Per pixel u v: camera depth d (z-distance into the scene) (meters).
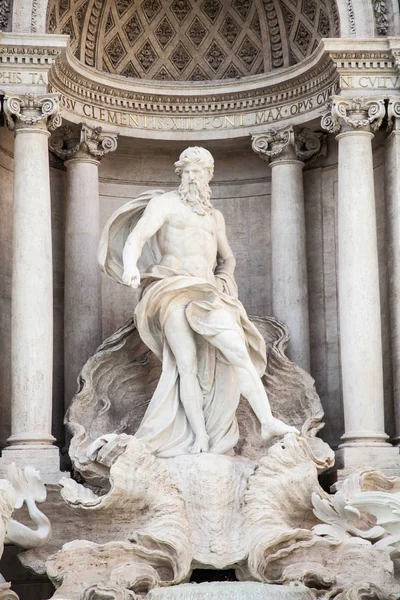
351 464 31.70
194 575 29.59
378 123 33.22
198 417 30.88
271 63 36.12
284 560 28.55
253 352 32.09
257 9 36.12
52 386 34.22
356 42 33.19
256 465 30.25
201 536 28.89
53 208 35.34
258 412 30.56
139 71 36.28
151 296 31.20
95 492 30.77
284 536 28.44
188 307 31.20
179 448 30.67
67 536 29.53
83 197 34.75
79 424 31.94
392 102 33.19
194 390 31.05
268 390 33.47
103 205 36.44
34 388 31.39
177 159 36.94
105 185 36.53
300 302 34.91
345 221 33.00
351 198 32.97
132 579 27.23
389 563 28.11
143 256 32.88
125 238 32.38
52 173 35.41
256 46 36.38
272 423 30.31
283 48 35.97
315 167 36.12
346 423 32.44
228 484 29.36
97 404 32.69
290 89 35.28
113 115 35.56
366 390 32.25
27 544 28.52
